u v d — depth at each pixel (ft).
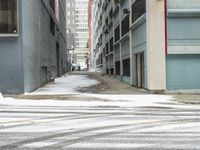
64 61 319.68
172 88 87.51
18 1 90.53
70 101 68.39
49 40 164.86
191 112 51.80
